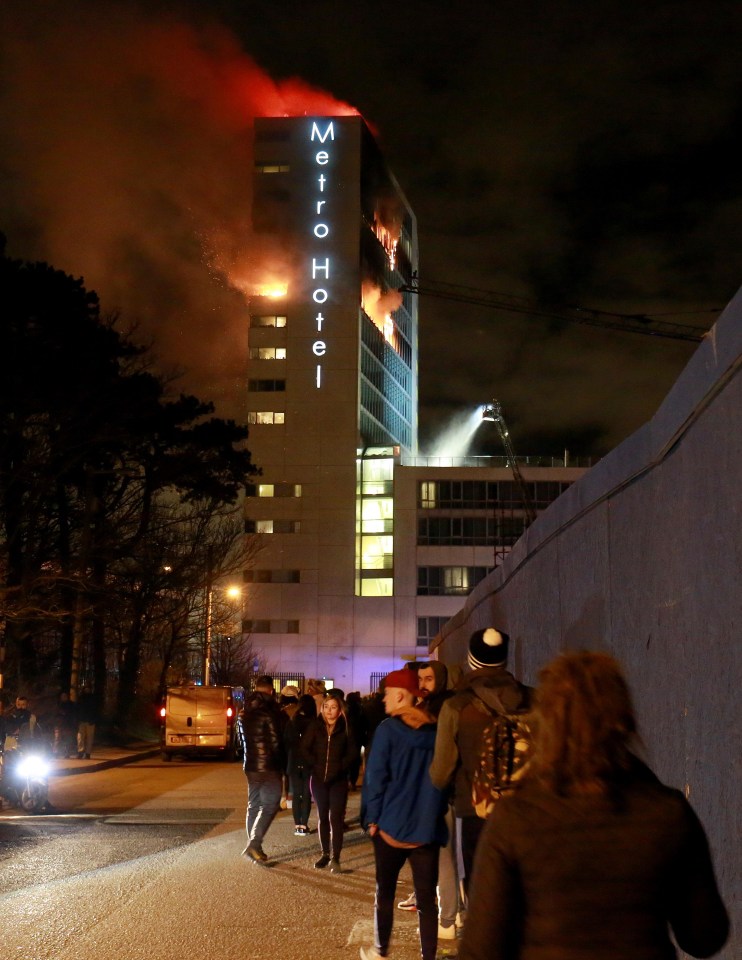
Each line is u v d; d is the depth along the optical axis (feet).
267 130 347.15
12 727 57.98
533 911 8.26
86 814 56.34
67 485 138.92
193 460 149.69
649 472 19.48
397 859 22.62
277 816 55.16
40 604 118.73
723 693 14.85
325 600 319.06
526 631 33.73
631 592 20.72
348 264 336.29
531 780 8.61
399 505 322.96
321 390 328.49
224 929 27.78
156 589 150.61
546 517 29.96
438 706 25.71
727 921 8.47
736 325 14.06
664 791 8.48
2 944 26.13
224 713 111.96
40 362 110.42
